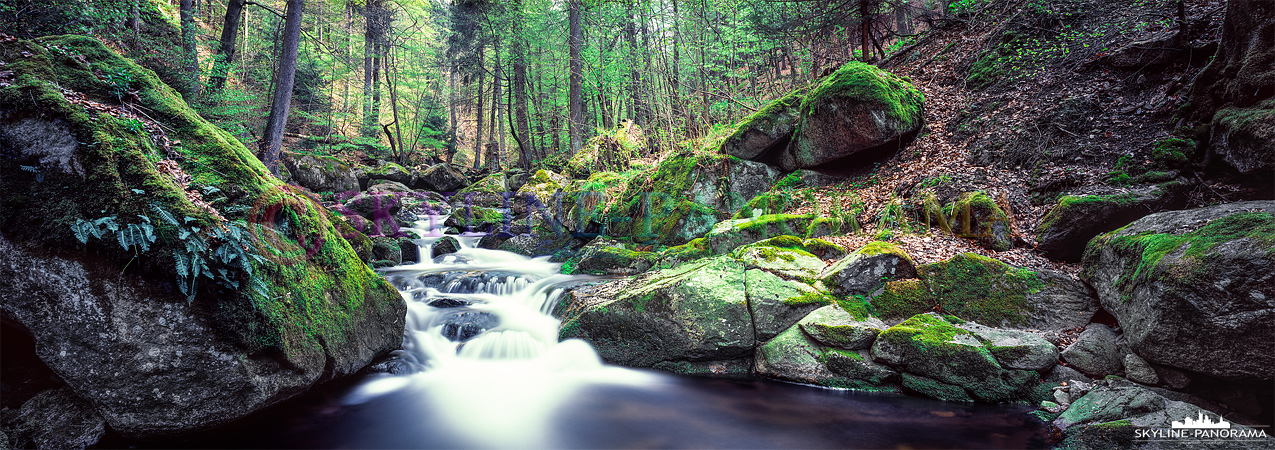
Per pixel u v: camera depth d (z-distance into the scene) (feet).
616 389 19.86
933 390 17.94
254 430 15.52
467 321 24.53
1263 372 12.84
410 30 92.38
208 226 13.92
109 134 14.05
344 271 19.57
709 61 48.34
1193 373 14.89
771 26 43.01
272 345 14.83
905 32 55.47
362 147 81.61
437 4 79.77
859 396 18.42
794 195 32.53
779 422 16.67
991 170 27.12
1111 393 15.10
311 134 75.77
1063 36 31.60
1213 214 15.98
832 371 19.36
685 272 24.06
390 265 36.29
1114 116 25.36
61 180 13.24
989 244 23.17
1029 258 21.80
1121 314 16.85
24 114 13.28
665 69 45.98
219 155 16.61
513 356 23.00
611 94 59.31
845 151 32.04
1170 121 23.03
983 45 35.60
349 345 18.76
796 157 34.42
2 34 15.19
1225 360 13.50
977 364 17.38
